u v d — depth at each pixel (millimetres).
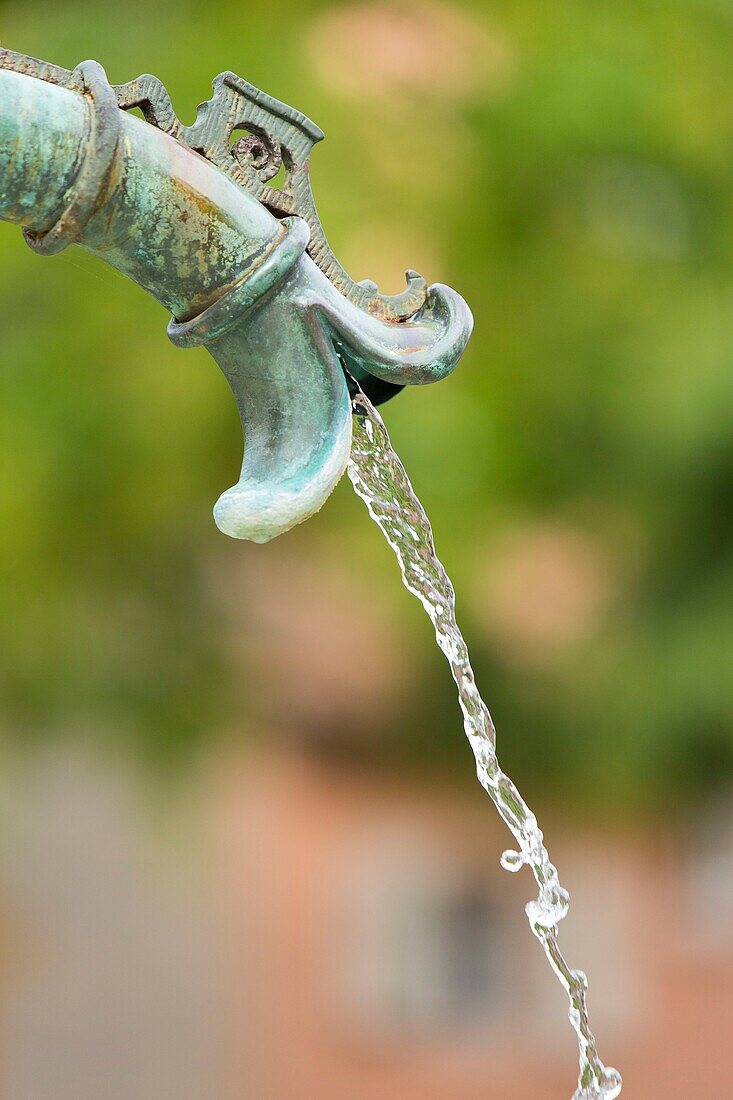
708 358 11484
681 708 12016
